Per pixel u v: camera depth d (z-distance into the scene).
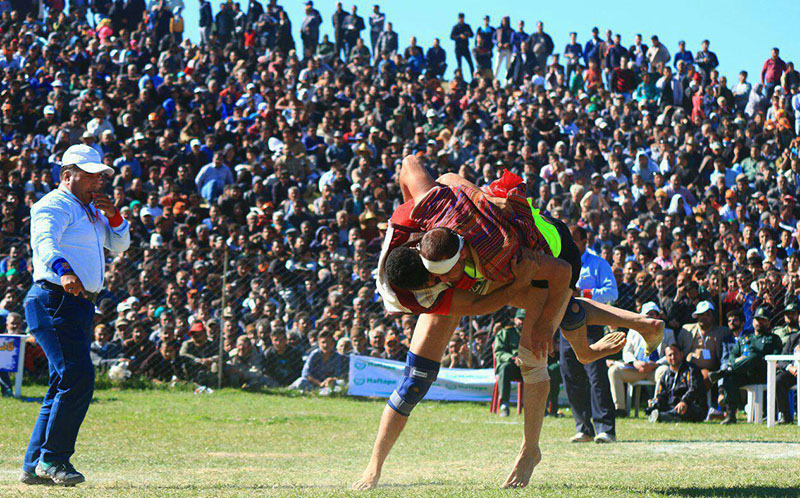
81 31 44.25
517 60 48.34
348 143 34.53
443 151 32.91
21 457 10.48
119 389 21.31
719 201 33.28
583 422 13.77
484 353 22.95
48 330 8.26
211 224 27.00
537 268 7.36
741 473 9.22
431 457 11.53
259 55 44.97
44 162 30.05
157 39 44.72
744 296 23.39
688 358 20.11
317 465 10.48
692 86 44.16
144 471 9.66
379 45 49.06
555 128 37.12
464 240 7.15
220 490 7.65
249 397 21.19
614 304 22.77
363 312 22.95
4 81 36.25
